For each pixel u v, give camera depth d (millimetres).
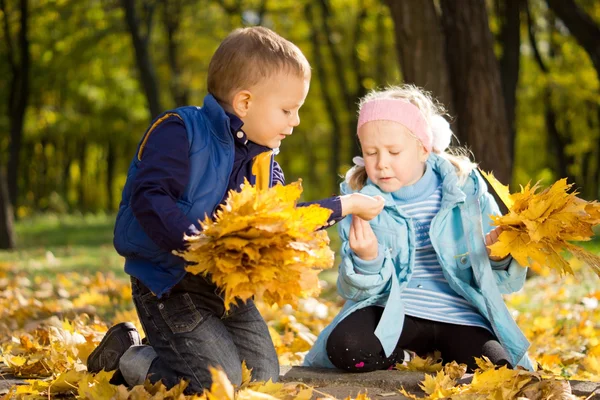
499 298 4203
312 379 4141
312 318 7617
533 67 28344
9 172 25984
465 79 9531
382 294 4344
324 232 3404
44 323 6199
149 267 3646
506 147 9555
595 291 7980
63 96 31500
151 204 3408
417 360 4238
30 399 3740
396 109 4285
